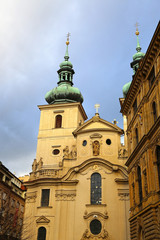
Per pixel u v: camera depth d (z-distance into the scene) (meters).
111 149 52.09
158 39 28.55
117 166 49.59
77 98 65.69
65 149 53.88
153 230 26.39
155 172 27.84
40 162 54.56
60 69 70.56
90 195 48.81
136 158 34.41
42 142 59.66
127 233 45.16
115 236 45.25
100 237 45.09
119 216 46.50
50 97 65.81
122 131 53.53
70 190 49.78
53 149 58.44
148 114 31.72
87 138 53.38
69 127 60.03
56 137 59.47
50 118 61.94
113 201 47.72
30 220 49.03
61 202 49.16
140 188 33.06
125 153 51.72
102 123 54.62
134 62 67.12
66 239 46.28
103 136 52.94
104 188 48.78
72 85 69.94
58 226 47.22
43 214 48.66
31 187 52.41
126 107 41.19
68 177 50.50
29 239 46.34
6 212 45.00
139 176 33.66
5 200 53.62
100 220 46.31
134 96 37.75
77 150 53.28
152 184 28.14
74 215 47.81
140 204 31.58
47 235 47.09
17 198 66.12
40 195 50.44
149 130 29.52
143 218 29.70
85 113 67.44
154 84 29.97
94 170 50.28
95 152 51.81
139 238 31.17
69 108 62.12
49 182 50.72
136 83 35.56
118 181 48.59
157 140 27.94
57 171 52.34
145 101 32.44
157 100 28.92
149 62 31.61
